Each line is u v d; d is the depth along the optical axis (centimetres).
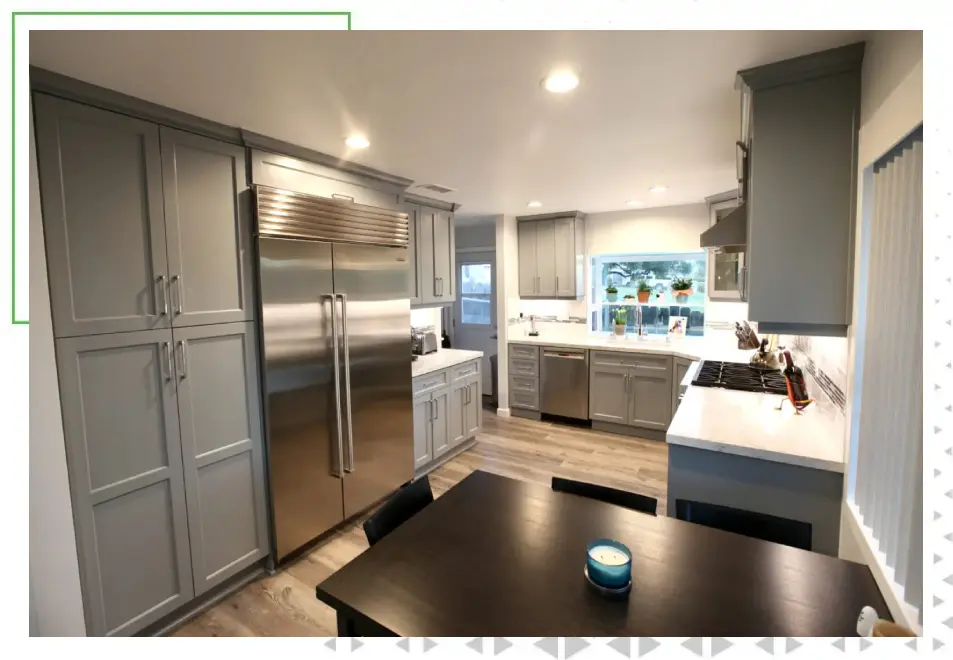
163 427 191
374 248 287
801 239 158
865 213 145
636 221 463
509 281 499
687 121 206
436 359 385
